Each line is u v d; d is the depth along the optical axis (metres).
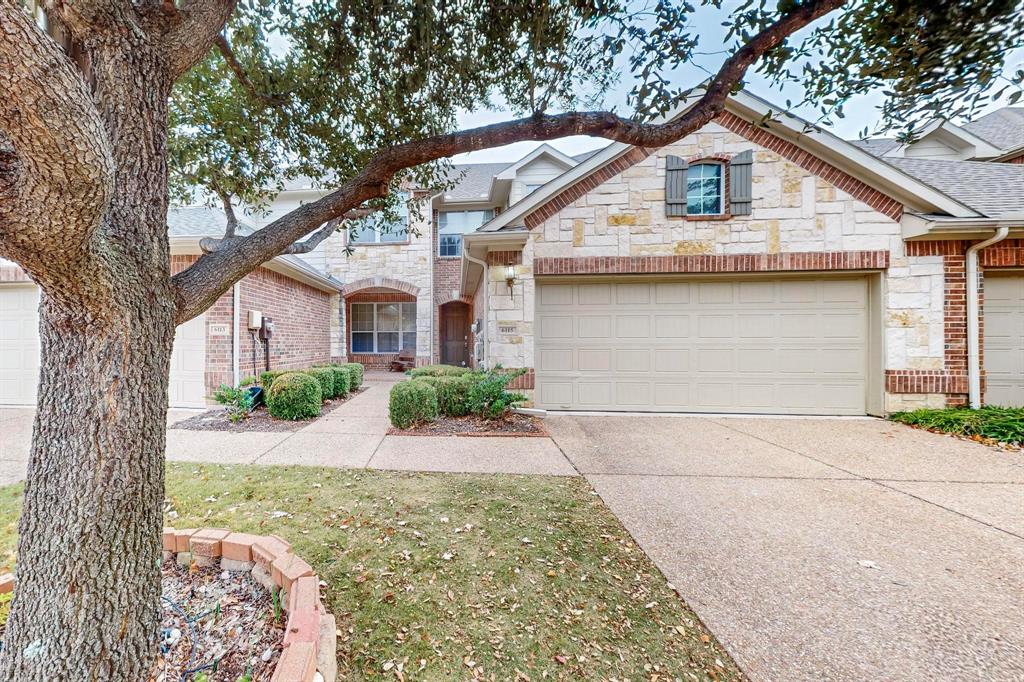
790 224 6.17
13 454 4.34
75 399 1.28
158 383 1.41
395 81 3.06
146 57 1.44
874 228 6.05
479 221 13.21
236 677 1.49
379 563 2.31
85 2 1.27
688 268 6.28
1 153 0.96
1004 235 5.43
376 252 12.52
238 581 2.05
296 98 3.20
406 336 13.67
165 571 2.14
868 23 2.17
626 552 2.50
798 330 6.39
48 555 1.25
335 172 3.79
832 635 1.86
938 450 4.59
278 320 8.63
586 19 2.39
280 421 5.89
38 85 0.84
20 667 1.23
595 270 6.34
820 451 4.56
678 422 5.93
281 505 3.02
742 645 1.80
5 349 6.93
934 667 1.69
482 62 2.82
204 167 3.24
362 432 5.30
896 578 2.27
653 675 1.65
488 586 2.15
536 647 1.78
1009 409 5.53
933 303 5.90
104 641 1.26
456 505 3.08
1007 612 2.00
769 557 2.46
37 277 1.11
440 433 5.25
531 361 6.34
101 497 1.26
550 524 2.82
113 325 1.29
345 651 1.72
